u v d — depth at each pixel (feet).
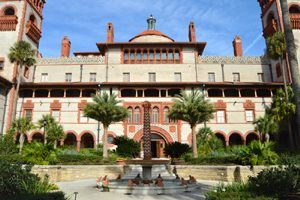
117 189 52.34
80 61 148.87
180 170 81.97
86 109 97.09
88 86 131.95
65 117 127.95
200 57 148.15
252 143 71.72
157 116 128.77
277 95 121.80
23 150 75.72
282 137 124.47
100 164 87.04
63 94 137.28
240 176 65.10
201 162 82.07
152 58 145.69
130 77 142.10
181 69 143.13
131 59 146.10
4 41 139.03
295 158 69.77
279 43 118.52
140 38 156.76
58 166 71.87
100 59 148.15
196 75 142.10
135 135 125.08
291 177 35.35
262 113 127.24
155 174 80.79
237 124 126.11
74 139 132.36
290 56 39.78
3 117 125.29
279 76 137.90
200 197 46.01
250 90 135.64
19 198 26.55
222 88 131.34
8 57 129.49
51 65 148.97
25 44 125.18
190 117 93.56
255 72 146.61
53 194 29.76
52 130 113.80
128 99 130.52
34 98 130.52
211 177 74.38
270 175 36.11
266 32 149.89
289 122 112.98
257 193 31.94
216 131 124.98
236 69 146.82
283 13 42.22
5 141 96.22
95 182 71.10
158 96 132.98
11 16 140.87
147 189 50.65
